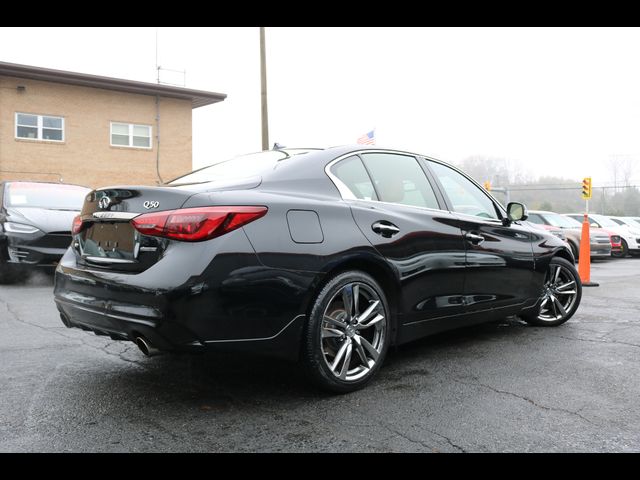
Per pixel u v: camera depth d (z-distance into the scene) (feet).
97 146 73.31
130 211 9.48
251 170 11.21
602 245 48.73
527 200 213.66
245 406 9.63
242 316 8.92
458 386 10.76
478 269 13.14
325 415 9.23
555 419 9.09
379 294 10.84
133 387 10.61
